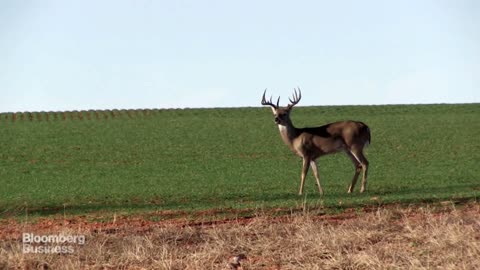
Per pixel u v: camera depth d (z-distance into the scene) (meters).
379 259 52.03
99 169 146.75
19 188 114.81
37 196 103.12
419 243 56.88
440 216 65.50
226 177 127.31
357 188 105.19
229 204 85.06
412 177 120.56
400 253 53.25
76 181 125.19
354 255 52.59
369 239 58.47
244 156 169.38
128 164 155.75
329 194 92.69
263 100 98.44
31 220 75.50
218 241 58.25
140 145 197.00
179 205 86.38
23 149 188.62
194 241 60.50
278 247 57.16
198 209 80.56
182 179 125.31
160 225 69.00
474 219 63.31
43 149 188.62
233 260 53.81
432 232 58.09
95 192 107.38
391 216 68.75
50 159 167.62
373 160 155.00
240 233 61.56
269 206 79.56
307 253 54.88
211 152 178.50
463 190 96.56
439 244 54.72
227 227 65.44
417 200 82.06
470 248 53.03
